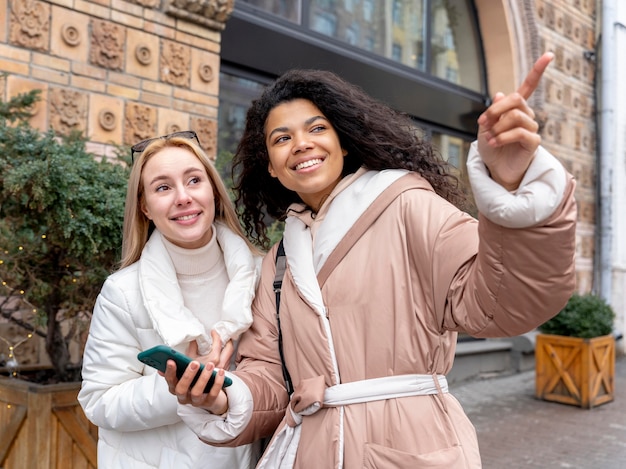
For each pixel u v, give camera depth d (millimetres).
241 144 1847
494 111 1024
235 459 1640
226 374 1508
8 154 2354
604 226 9234
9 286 2707
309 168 1564
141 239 1783
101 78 3828
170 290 1665
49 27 3598
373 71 6539
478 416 5559
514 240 1099
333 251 1489
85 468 2693
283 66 5562
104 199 2383
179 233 1643
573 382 5973
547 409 5836
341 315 1443
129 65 3967
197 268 1751
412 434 1348
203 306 1763
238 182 1971
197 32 4359
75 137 2850
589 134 9188
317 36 6047
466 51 8125
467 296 1257
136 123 4000
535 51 8062
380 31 6945
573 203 1093
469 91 7996
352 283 1446
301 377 1486
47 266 2680
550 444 4734
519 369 7617
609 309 6180
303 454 1429
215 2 4316
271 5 5621
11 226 2395
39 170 2205
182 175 1657
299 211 1677
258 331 1651
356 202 1517
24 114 2912
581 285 8922
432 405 1389
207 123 4426
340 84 1616
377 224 1478
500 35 7980
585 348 5906
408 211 1448
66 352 3031
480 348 7207
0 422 2830
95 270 2520
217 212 1859
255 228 2053
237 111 5312
